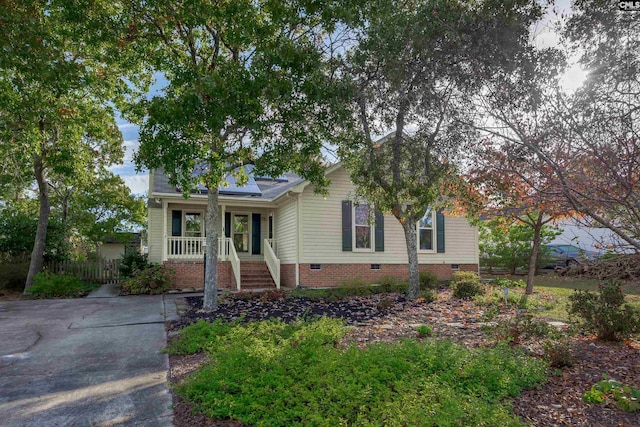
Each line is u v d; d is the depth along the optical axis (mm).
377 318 8930
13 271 16453
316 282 14938
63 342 7438
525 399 4332
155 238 17328
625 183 3279
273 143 9578
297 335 6062
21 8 8523
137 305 11539
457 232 17484
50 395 4879
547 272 20141
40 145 15008
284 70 8453
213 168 9531
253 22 8820
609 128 3459
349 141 10000
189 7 9211
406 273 16375
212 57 11180
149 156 8688
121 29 9984
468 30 5266
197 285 15633
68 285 14305
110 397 4785
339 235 15461
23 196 23594
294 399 3990
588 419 3879
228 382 4426
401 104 9148
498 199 5391
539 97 3893
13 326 8859
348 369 4633
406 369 4668
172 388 4941
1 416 4305
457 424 3398
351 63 9547
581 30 4078
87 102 14789
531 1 4840
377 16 8719
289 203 15891
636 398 4066
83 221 26062
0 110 12195
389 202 11508
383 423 3543
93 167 21062
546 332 6145
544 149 3811
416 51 7219
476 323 8133
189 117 8125
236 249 17859
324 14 8516
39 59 8828
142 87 13781
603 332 6504
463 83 5105
